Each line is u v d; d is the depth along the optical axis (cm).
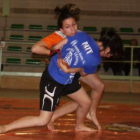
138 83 1332
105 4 1597
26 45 1530
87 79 574
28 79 1351
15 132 552
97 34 1559
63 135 544
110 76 1341
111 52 516
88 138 527
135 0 1595
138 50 1386
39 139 513
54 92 516
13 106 859
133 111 826
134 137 544
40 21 1597
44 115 519
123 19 1598
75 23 508
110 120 694
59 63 504
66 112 577
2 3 1600
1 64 1416
